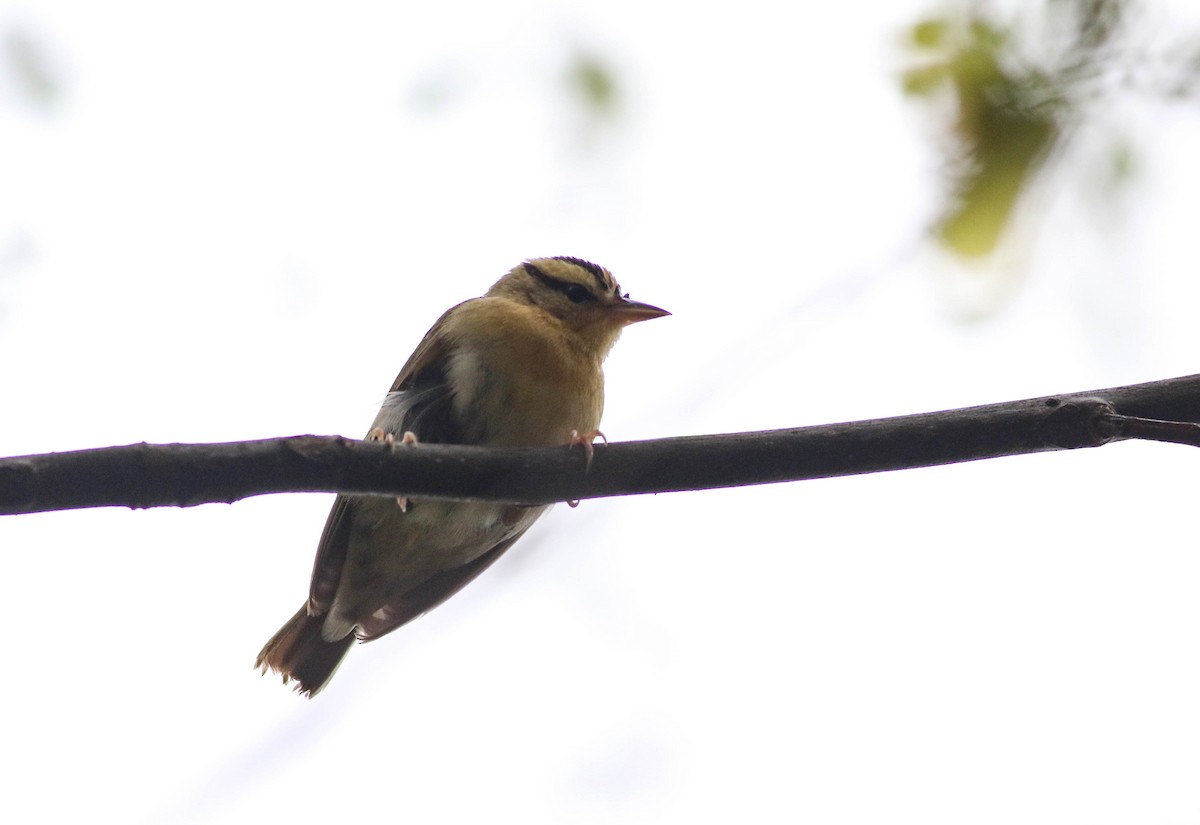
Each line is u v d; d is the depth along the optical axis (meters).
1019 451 8.52
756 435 8.96
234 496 8.33
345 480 8.67
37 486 7.77
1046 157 7.53
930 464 8.66
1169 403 8.65
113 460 7.95
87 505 7.95
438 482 8.95
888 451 8.68
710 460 8.95
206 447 8.27
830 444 8.76
